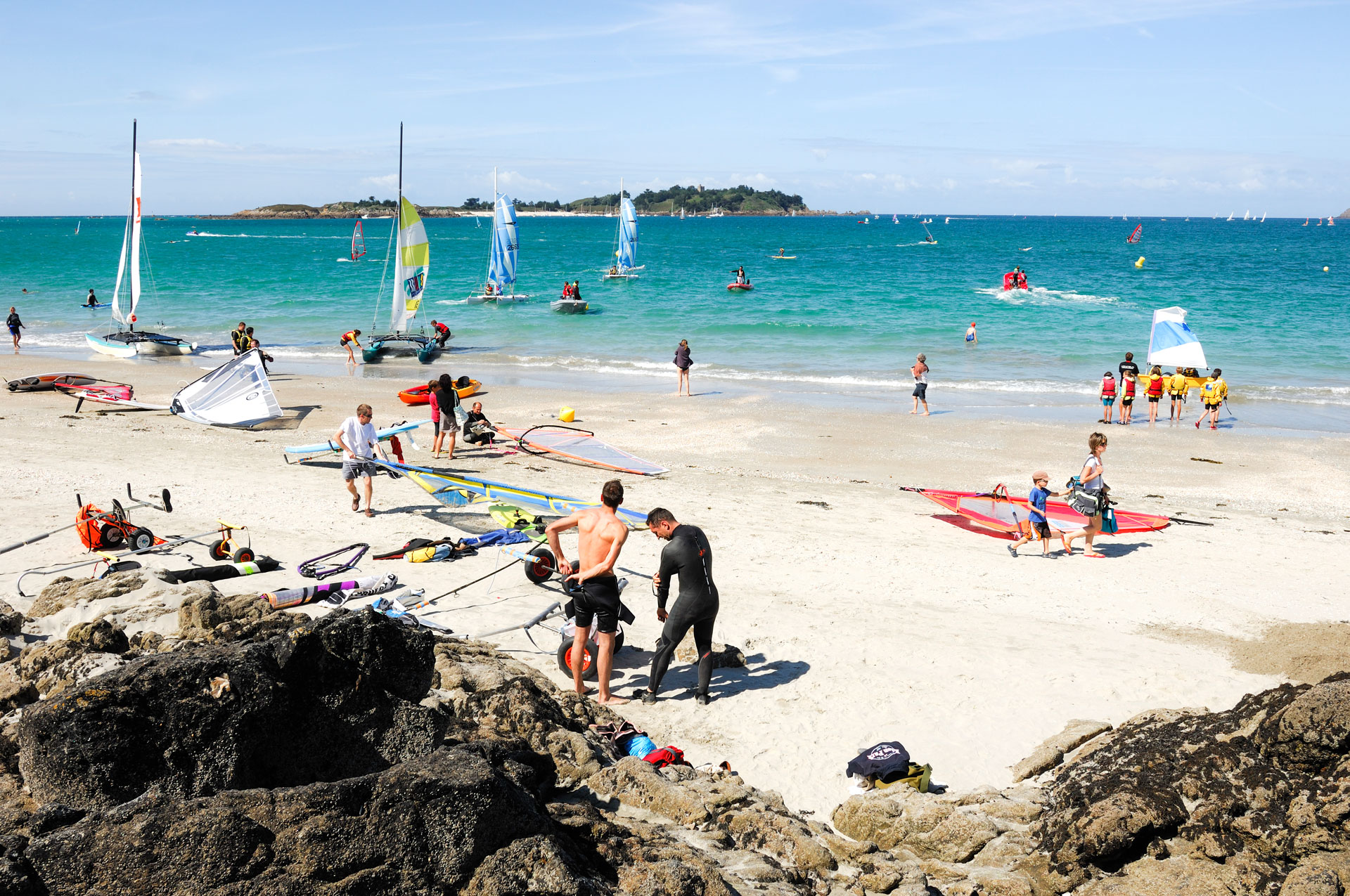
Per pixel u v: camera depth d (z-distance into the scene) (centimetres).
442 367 3102
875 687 851
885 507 1553
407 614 902
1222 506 1616
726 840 548
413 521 1320
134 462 1602
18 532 1141
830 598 1113
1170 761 609
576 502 1441
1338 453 1986
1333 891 484
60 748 395
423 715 466
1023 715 808
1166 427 2259
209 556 1077
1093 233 18862
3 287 5728
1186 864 541
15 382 2328
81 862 359
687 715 783
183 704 411
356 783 397
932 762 723
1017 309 4531
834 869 547
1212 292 5288
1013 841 584
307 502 1406
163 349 3234
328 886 374
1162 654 960
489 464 1777
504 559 1160
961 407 2488
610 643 773
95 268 7231
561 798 554
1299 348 3375
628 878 443
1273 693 616
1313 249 11219
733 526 1404
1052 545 1388
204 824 367
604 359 3231
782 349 3484
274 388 2627
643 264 8300
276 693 428
